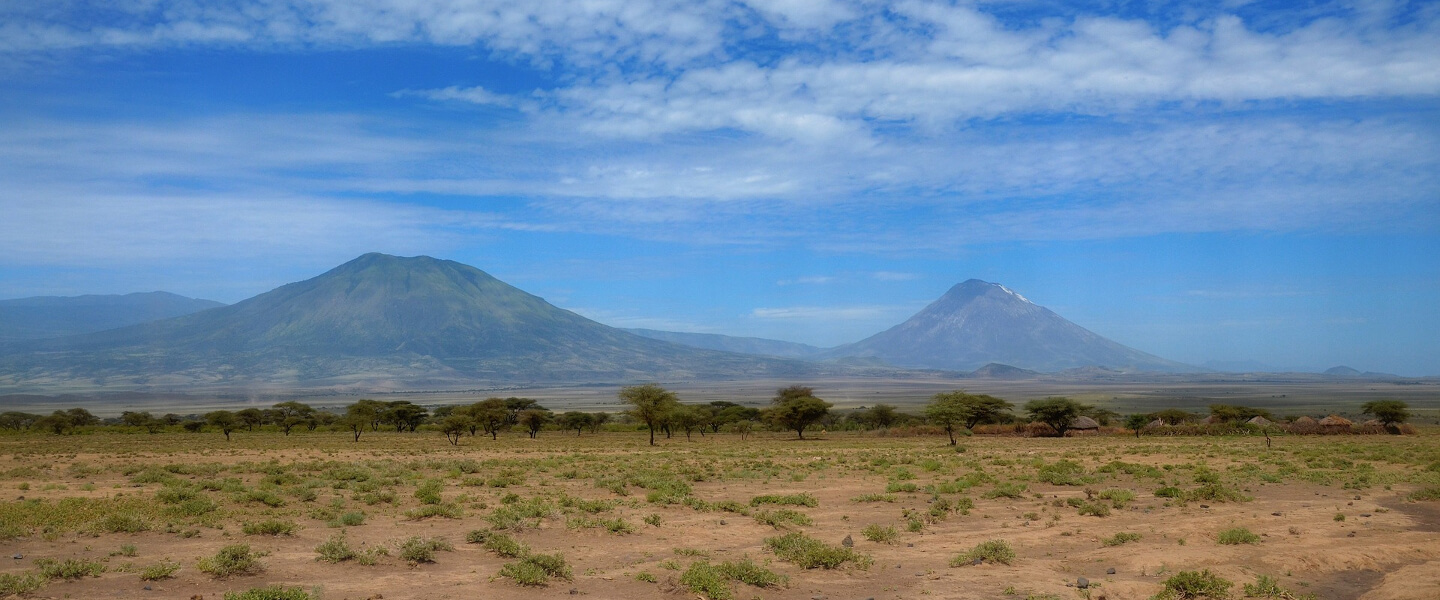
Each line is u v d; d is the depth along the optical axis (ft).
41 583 50.08
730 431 429.38
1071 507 92.07
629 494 104.06
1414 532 72.74
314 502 93.81
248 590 48.88
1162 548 66.18
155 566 54.03
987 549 62.95
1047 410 320.70
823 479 126.41
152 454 192.03
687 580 52.60
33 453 193.98
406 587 52.60
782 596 52.47
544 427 434.71
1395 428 292.81
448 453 204.44
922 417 440.04
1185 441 250.98
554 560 56.54
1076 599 51.24
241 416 408.67
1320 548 65.46
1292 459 156.56
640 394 295.48
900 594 52.85
